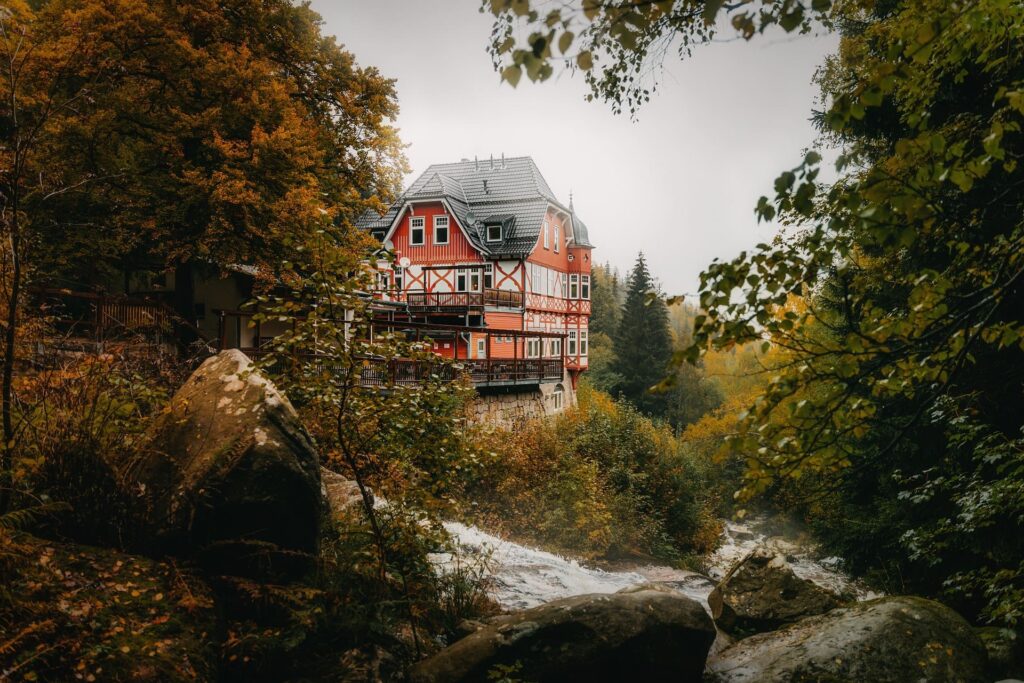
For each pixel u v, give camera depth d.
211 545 4.17
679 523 18.42
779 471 2.86
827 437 2.81
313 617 4.34
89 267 13.22
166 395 6.28
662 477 18.62
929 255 8.08
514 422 16.91
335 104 17.23
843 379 2.63
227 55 13.40
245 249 13.40
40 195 5.05
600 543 14.16
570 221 38.91
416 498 5.24
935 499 9.60
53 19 11.94
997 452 5.92
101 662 3.21
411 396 5.14
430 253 33.75
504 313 30.89
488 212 35.12
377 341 4.88
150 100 13.59
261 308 4.77
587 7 1.94
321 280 4.65
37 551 3.60
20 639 3.01
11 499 3.84
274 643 4.05
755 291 2.61
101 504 4.29
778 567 8.26
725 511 23.69
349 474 8.20
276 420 4.71
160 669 3.37
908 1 4.95
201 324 22.55
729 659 5.97
